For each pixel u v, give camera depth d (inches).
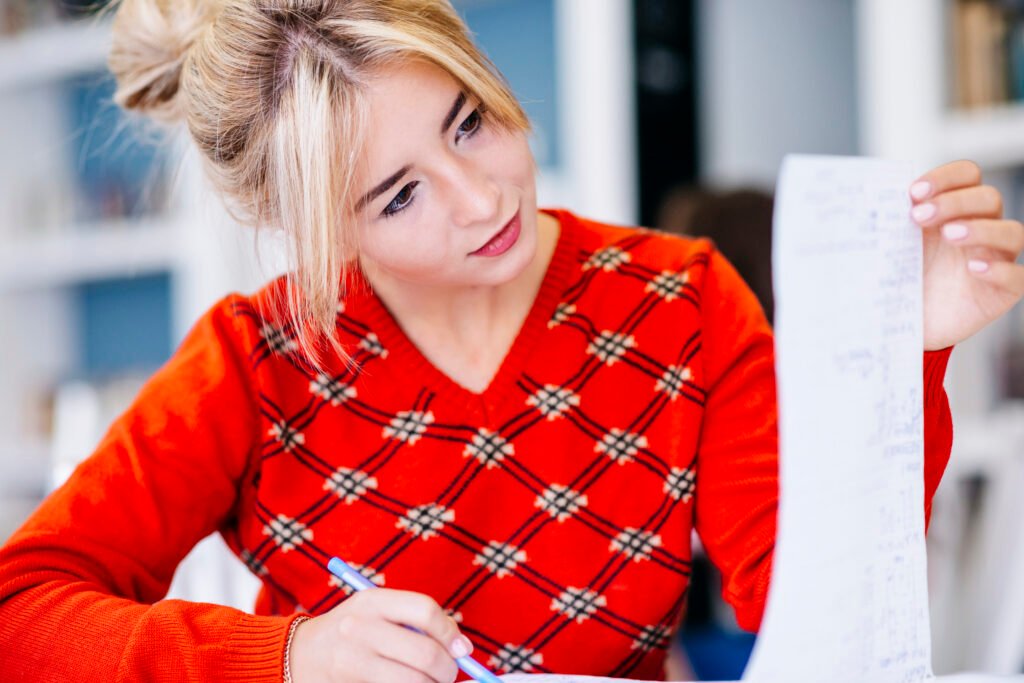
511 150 36.4
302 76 34.8
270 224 39.6
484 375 42.7
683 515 42.1
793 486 26.0
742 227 72.7
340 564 33.9
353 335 42.5
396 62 34.3
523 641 41.6
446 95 34.6
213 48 37.8
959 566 87.6
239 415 42.3
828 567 26.8
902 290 29.3
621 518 42.0
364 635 31.1
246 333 42.8
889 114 88.7
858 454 27.5
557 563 41.4
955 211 29.7
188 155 44.2
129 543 40.1
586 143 106.8
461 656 30.9
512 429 41.9
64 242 117.4
